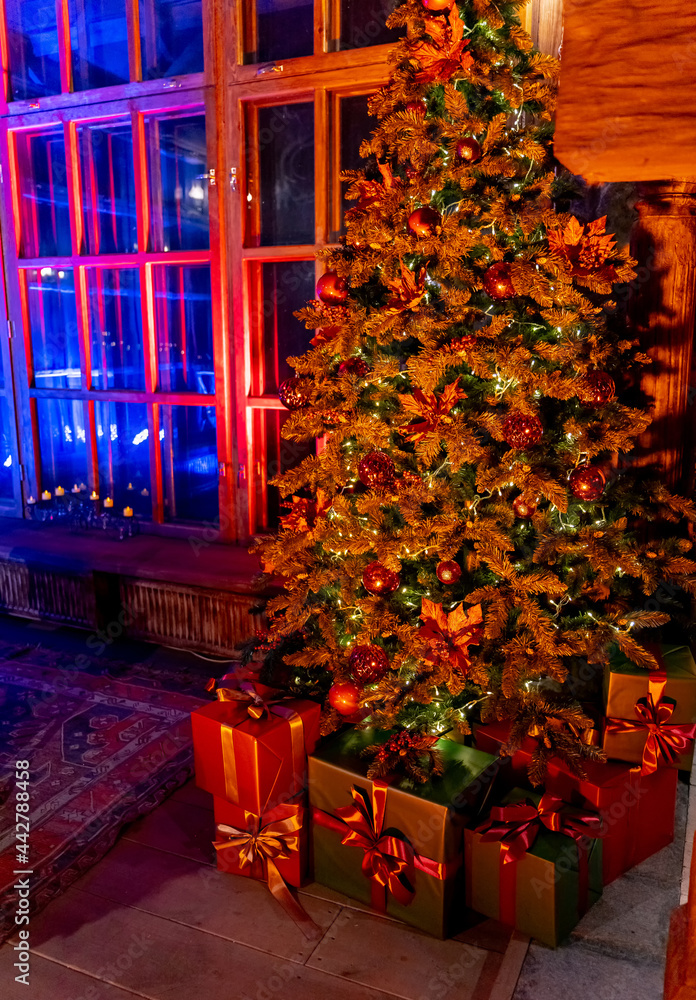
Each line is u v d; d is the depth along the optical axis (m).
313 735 2.01
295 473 2.04
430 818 1.73
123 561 3.32
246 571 3.15
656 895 1.90
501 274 1.68
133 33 3.28
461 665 1.83
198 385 3.62
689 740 1.92
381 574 1.84
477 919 1.88
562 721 1.83
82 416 3.92
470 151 1.72
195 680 3.17
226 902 1.96
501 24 1.80
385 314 1.83
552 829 1.73
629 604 1.99
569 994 1.62
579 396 1.74
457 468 1.80
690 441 2.36
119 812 2.32
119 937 1.84
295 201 3.21
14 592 3.75
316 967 1.74
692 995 0.60
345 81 2.85
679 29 0.35
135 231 3.63
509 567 1.77
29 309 3.88
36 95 3.71
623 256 1.66
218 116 3.13
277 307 3.30
